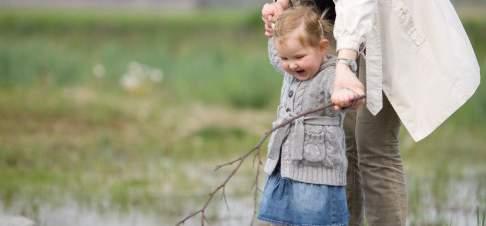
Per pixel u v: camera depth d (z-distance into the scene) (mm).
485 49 53812
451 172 22359
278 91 34906
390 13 11789
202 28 67812
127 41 59000
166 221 17359
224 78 36375
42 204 18844
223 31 65750
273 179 11766
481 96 31000
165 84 37844
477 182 21031
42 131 27938
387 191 12148
